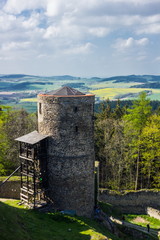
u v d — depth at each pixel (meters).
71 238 21.22
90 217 28.72
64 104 26.52
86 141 27.86
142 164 44.09
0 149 41.28
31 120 55.09
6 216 20.70
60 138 26.97
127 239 28.09
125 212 37.88
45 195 28.27
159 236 30.36
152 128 40.88
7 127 46.22
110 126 51.25
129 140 45.59
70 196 27.52
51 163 27.72
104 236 22.36
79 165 27.61
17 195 30.69
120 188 43.69
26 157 27.11
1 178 31.39
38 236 20.25
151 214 37.06
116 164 45.16
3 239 16.89
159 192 38.28
